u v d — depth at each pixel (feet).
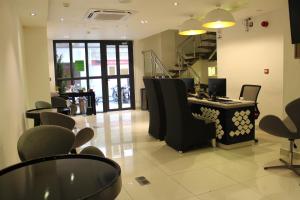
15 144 11.04
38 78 22.90
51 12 18.12
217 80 18.35
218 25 16.99
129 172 13.20
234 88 24.73
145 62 36.65
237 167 13.34
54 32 26.50
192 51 36.73
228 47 25.20
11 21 12.46
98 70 34.68
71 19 20.44
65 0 15.44
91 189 4.74
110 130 23.31
